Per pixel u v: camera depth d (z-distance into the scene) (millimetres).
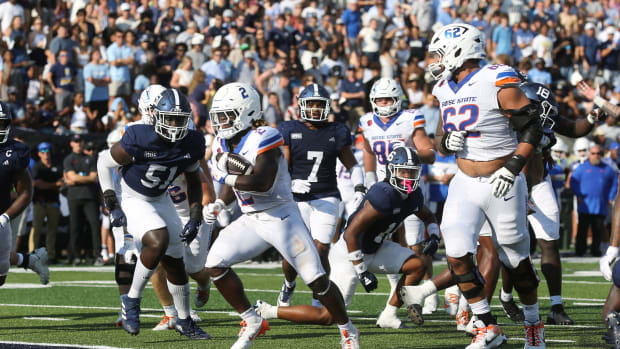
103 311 24984
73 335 20000
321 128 23781
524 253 16891
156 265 18516
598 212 47062
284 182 17000
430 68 17250
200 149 19031
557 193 45500
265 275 37812
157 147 18609
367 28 62312
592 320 22766
